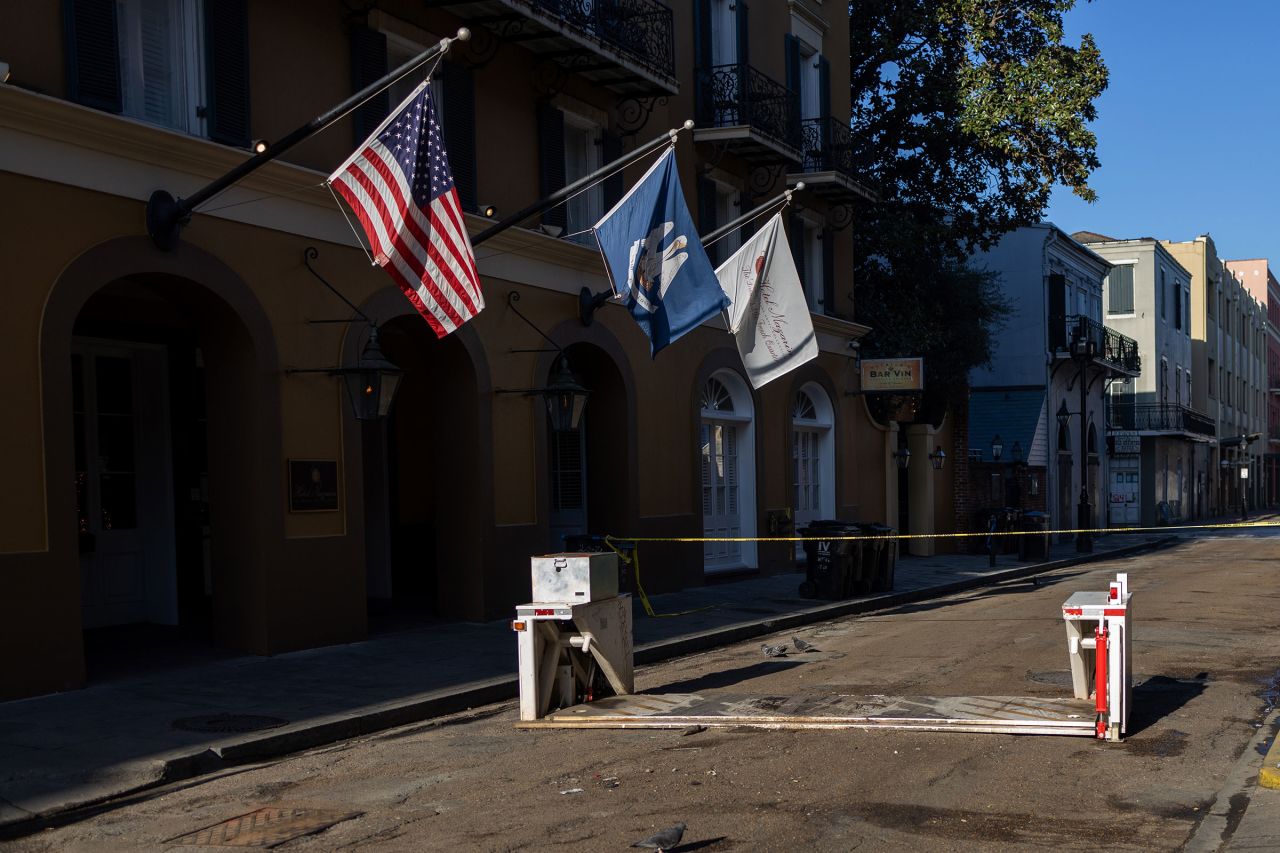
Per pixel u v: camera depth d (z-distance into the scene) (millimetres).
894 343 28062
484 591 14742
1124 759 7340
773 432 22266
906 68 28312
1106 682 7961
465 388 14805
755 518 21484
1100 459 46031
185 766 7719
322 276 12555
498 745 8344
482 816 6332
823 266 24438
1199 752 7523
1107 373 44969
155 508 13445
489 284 15023
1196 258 62656
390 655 12078
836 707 9117
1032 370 38188
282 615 11945
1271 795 6434
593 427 17984
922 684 10172
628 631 10055
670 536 18844
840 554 17875
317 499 12391
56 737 8305
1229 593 18047
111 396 13203
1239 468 70375
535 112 16062
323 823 6316
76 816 6770
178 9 11344
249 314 11695
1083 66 26859
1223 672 10609
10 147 9531
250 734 8438
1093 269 45062
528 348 15734
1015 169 28125
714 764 7375
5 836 6363
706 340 20203
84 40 10141
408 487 17531
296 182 12109
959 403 30047
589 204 17391
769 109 20875
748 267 15742
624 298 12711
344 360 12789
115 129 10203
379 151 10148
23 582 9562
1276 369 90625
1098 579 22109
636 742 8188
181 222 10789
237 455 11883
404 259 10039
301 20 12422
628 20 16875
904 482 29188
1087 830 5863
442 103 14234
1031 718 8375
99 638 12508
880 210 28500
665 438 18875
